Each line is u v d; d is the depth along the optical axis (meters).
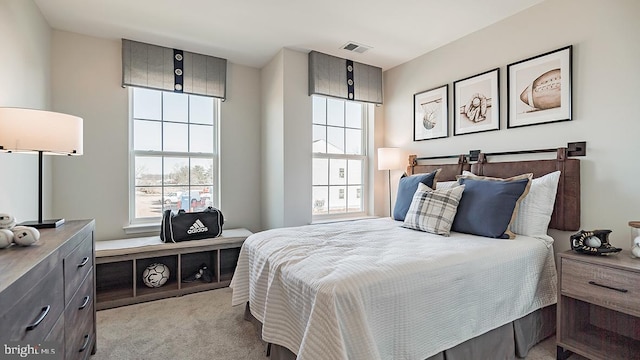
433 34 2.88
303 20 2.61
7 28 1.84
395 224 2.59
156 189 3.18
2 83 1.78
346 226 2.49
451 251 1.66
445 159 3.09
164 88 3.07
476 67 2.80
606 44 1.98
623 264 1.54
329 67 3.34
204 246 2.87
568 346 1.73
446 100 3.07
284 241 1.94
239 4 2.35
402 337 1.34
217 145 3.49
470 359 1.57
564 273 1.77
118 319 2.26
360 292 1.25
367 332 1.20
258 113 3.70
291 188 3.24
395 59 3.49
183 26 2.69
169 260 3.03
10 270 0.91
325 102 3.66
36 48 2.34
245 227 3.62
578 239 1.79
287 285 1.50
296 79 3.25
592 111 2.04
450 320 1.49
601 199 2.00
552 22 2.25
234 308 2.46
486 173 2.63
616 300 1.55
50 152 1.65
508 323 1.74
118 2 2.30
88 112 2.82
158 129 3.18
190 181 3.35
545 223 2.10
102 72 2.88
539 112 2.32
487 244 1.83
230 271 3.22
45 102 2.54
